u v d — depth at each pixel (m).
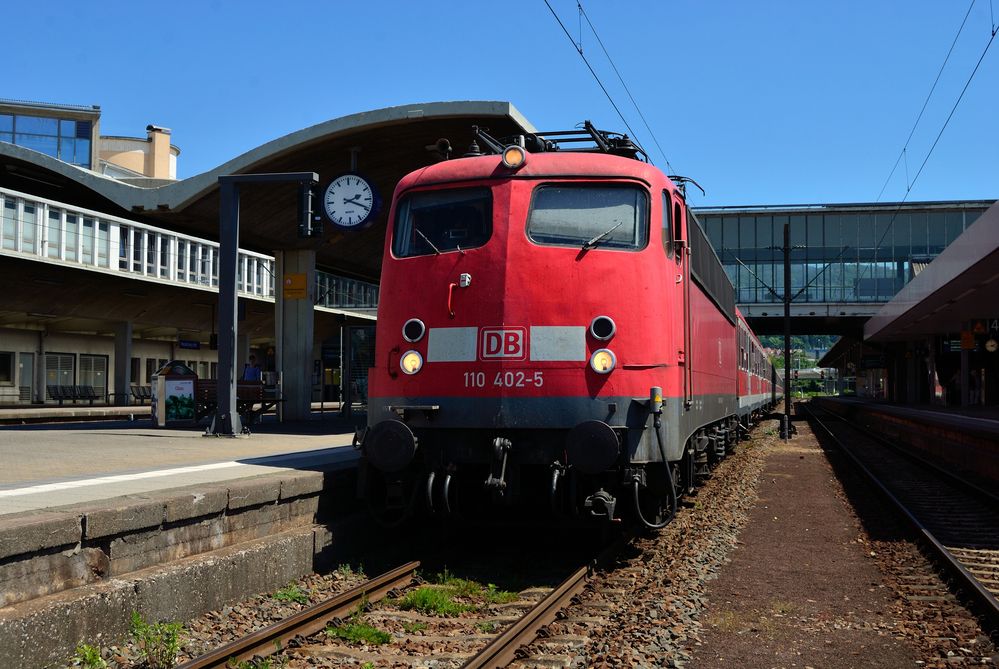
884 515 12.67
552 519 10.16
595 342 8.59
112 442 14.15
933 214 58.94
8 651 5.29
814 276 60.12
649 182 9.15
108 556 6.41
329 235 22.41
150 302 35.28
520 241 8.88
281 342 22.64
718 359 14.45
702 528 11.12
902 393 66.62
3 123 43.81
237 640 5.85
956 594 7.76
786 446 27.02
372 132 18.47
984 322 37.06
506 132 18.72
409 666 5.86
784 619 7.18
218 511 7.55
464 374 8.73
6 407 31.44
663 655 6.11
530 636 6.35
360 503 10.21
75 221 30.48
